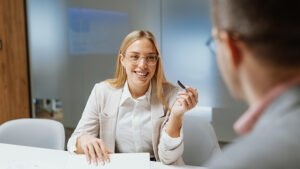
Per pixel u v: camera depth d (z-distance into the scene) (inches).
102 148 45.6
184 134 62.2
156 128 53.3
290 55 10.7
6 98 130.9
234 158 10.6
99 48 130.9
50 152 51.5
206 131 59.8
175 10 117.2
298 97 10.6
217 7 12.5
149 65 51.6
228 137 116.5
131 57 51.4
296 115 10.2
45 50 139.9
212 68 115.0
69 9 132.7
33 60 142.6
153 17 120.7
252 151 10.2
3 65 128.3
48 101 143.3
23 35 138.1
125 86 56.2
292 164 9.3
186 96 45.5
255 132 11.2
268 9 10.6
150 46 51.2
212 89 116.4
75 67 136.1
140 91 55.0
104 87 58.2
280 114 10.7
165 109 55.0
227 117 115.7
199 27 114.5
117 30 126.8
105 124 55.9
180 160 50.3
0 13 125.4
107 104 56.5
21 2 135.7
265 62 11.2
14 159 48.3
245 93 12.8
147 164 41.6
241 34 11.4
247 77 12.0
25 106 141.9
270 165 9.6
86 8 130.3
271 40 10.8
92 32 130.9
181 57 119.3
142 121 54.2
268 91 11.6
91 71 133.7
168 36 119.9
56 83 140.7
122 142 55.7
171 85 58.1
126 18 124.6
